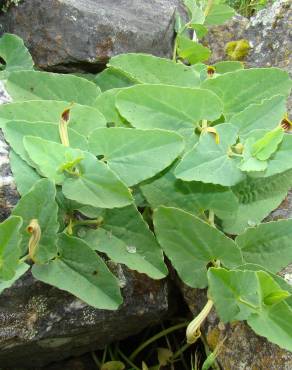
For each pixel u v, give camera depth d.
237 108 0.25
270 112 0.24
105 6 0.34
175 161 0.23
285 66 0.32
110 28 0.32
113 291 0.20
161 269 0.22
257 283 0.19
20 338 0.23
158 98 0.23
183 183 0.23
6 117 0.23
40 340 0.23
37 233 0.19
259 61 0.35
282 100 0.24
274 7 0.35
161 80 0.28
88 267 0.20
